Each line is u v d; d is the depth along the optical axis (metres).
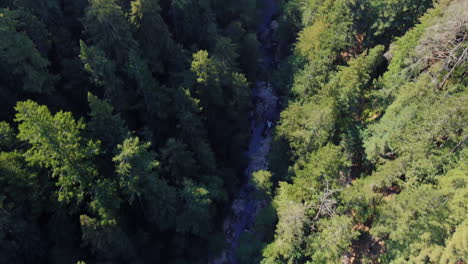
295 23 73.00
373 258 40.41
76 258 37.25
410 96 39.09
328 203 36.56
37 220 37.16
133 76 47.28
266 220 44.66
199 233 45.25
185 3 57.34
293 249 37.53
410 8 52.78
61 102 45.75
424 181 36.09
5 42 38.66
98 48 45.28
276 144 52.22
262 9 91.25
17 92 42.78
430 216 31.05
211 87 51.34
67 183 34.03
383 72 54.81
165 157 44.59
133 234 43.31
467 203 29.34
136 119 50.91
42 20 47.72
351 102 45.41
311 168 40.56
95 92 48.06
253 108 70.69
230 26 68.31
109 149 40.19
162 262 45.03
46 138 31.59
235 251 49.81
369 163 44.38
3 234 31.34
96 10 43.91
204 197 42.78
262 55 81.50
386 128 41.00
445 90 40.06
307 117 46.97
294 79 56.62
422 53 42.31
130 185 36.00
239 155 60.50
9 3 45.81
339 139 47.62
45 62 42.62
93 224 33.56
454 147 35.78
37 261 35.62
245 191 58.66
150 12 50.22
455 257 28.83
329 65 54.38
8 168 32.47
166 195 39.75
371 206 41.22
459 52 40.72
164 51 54.84
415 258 32.09
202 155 47.97
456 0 43.66
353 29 57.62
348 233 34.66
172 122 51.19
